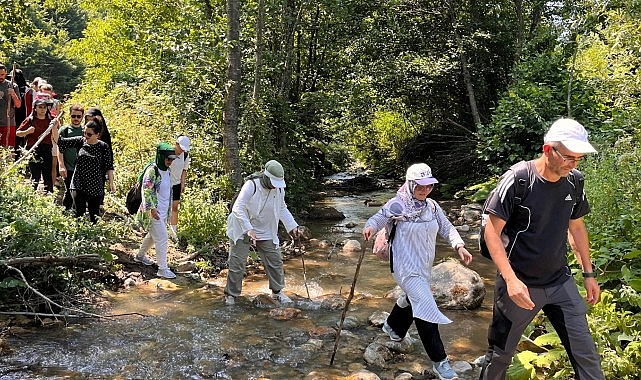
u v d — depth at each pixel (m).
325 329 5.79
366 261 8.83
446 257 9.10
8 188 6.45
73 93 16.73
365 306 6.64
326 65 16.30
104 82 18.80
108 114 12.23
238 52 10.66
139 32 11.84
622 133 8.83
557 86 12.98
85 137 7.34
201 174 10.66
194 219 8.76
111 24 21.86
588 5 11.90
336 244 9.93
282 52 13.78
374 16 16.11
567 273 3.72
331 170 21.11
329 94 15.55
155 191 7.16
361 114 16.56
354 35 16.11
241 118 11.52
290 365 5.02
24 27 11.65
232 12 10.52
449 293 6.57
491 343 3.81
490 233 3.59
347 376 4.78
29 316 5.76
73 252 6.11
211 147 10.95
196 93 11.25
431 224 4.85
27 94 9.36
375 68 16.22
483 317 6.30
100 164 7.37
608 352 4.23
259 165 11.47
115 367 4.85
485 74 16.45
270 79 13.87
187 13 11.33
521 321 3.68
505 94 14.13
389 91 16.98
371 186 18.14
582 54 13.00
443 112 17.84
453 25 15.52
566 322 3.63
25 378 4.55
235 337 5.61
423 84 16.58
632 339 4.41
